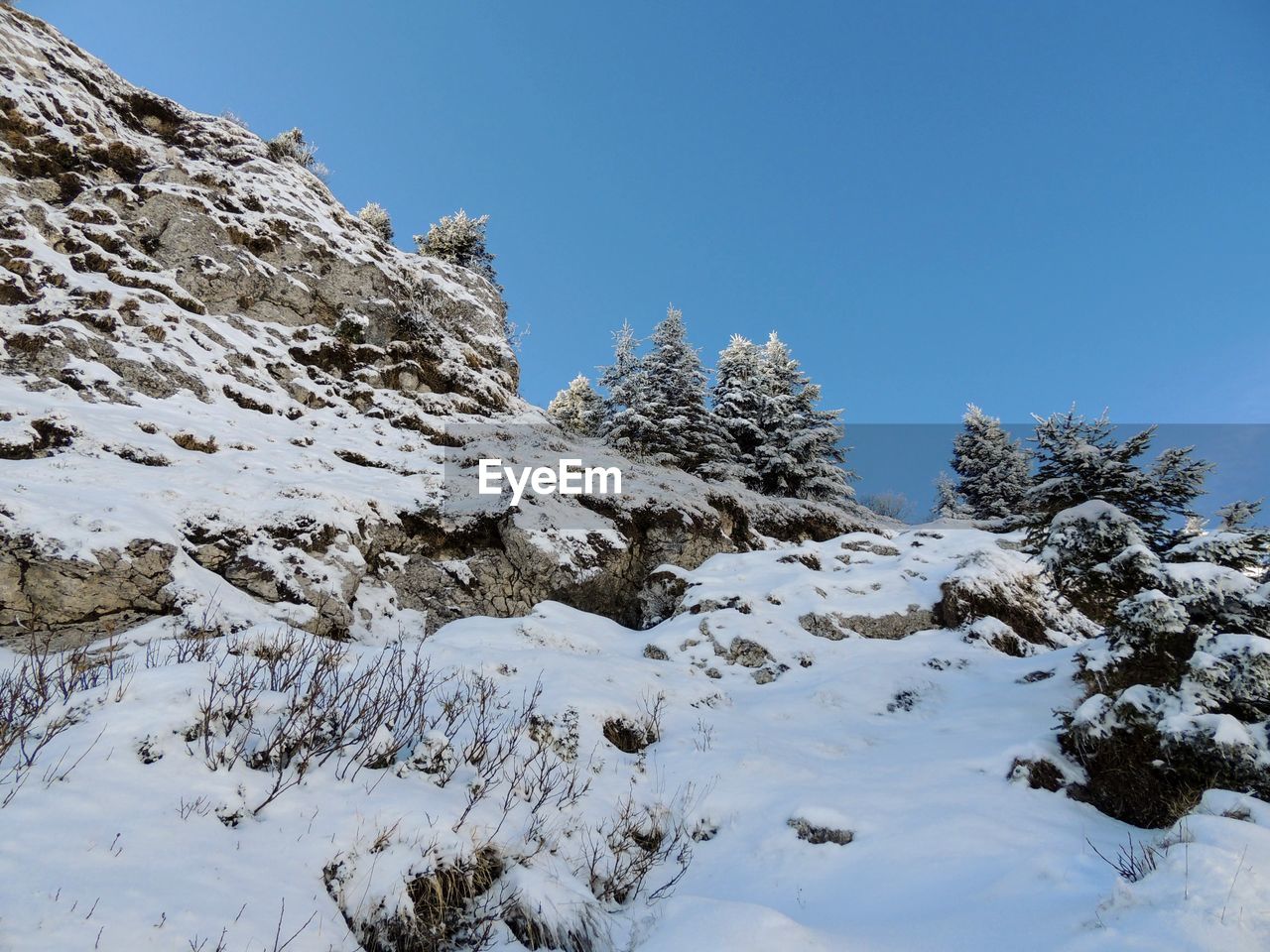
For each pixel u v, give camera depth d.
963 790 5.82
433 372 20.44
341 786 4.32
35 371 11.44
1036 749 6.06
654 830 5.60
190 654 6.08
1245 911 3.01
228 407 13.95
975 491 27.16
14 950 2.38
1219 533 6.36
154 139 19.97
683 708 8.22
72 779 3.49
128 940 2.60
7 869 2.75
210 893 3.04
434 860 3.90
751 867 5.18
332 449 14.42
